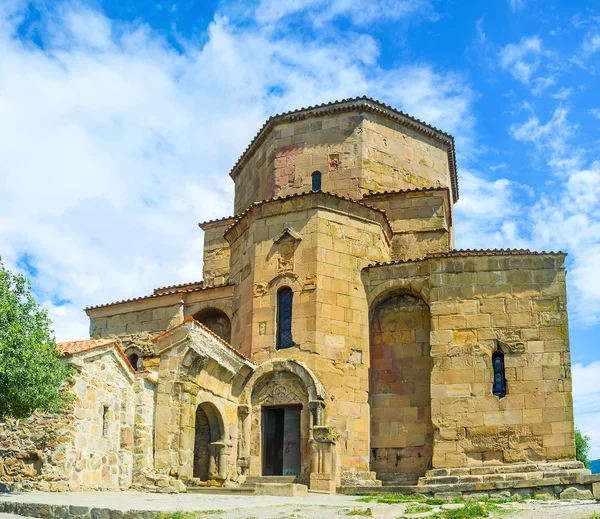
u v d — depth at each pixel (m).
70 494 20.94
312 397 27.39
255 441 28.03
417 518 17.56
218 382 27.00
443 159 37.41
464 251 29.59
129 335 35.53
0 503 18.86
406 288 29.81
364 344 29.50
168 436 24.61
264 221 30.62
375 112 35.50
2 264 21.11
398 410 29.30
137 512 17.12
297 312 28.92
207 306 33.59
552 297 27.95
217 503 19.64
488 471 26.22
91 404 22.83
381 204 34.00
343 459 27.61
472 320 28.16
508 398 27.09
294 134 35.88
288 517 17.30
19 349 20.14
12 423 22.11
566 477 24.70
